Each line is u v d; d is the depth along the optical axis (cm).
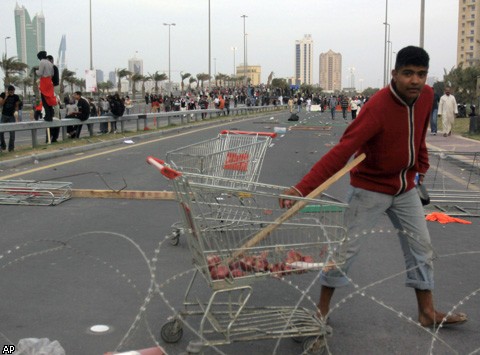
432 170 1388
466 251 680
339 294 530
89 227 769
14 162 1386
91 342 418
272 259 397
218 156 718
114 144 2011
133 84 8606
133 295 517
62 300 502
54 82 1811
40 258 624
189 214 392
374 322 466
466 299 506
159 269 593
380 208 430
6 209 880
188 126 3005
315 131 2917
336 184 1177
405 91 398
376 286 550
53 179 1180
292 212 395
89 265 602
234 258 388
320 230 412
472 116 2430
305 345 402
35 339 389
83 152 1744
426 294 450
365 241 715
